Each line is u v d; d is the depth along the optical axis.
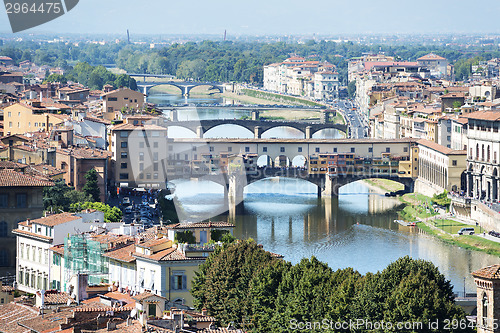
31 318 180.25
